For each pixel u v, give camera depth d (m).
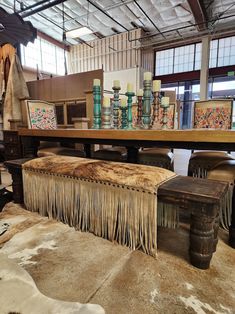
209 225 0.91
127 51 7.27
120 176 1.08
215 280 0.88
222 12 5.49
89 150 2.47
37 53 7.03
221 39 6.55
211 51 6.75
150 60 7.55
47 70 7.47
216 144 1.20
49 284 0.85
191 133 1.12
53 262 0.99
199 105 2.25
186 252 1.08
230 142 1.06
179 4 5.32
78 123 2.65
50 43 7.45
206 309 0.74
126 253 1.06
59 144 2.88
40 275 0.90
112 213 1.12
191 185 0.99
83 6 5.48
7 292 0.64
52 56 7.64
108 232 1.16
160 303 0.77
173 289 0.83
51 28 6.72
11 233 1.25
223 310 0.74
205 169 1.60
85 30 5.50
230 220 1.22
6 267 0.76
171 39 6.82
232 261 1.01
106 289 0.83
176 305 0.76
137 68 7.06
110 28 6.84
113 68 7.63
